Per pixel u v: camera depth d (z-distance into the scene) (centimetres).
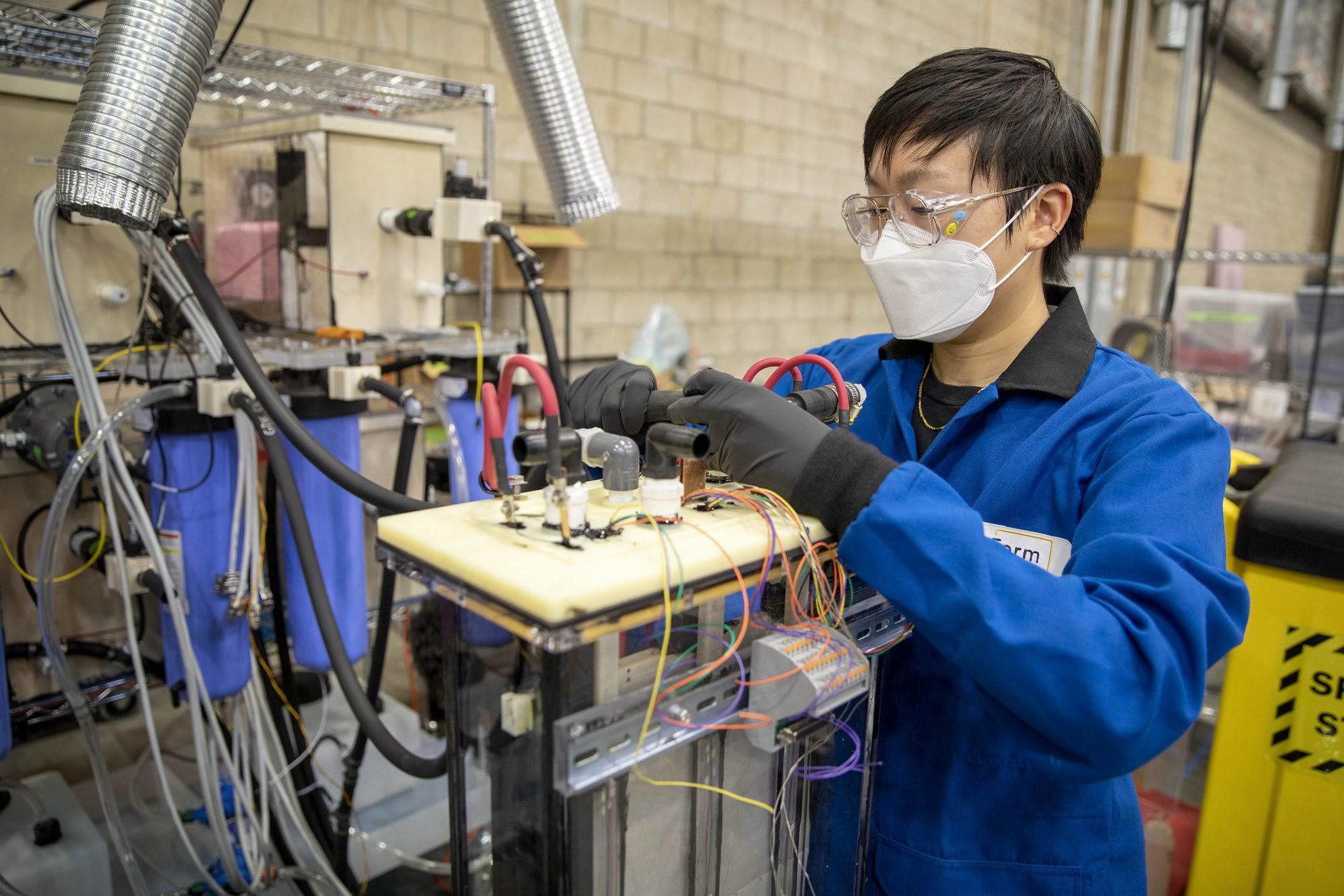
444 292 196
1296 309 306
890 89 90
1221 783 133
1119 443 83
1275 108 332
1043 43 504
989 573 65
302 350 137
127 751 194
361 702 115
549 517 69
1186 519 74
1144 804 164
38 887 136
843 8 384
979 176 86
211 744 138
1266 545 125
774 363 90
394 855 168
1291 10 320
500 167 272
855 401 87
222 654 133
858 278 425
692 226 340
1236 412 308
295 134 162
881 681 93
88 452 115
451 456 152
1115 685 63
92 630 155
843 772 83
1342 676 122
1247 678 129
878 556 66
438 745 180
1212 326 323
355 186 163
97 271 143
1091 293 396
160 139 86
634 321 325
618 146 308
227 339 104
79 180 84
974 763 89
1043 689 63
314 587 116
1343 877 126
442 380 161
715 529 71
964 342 100
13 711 135
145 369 129
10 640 146
